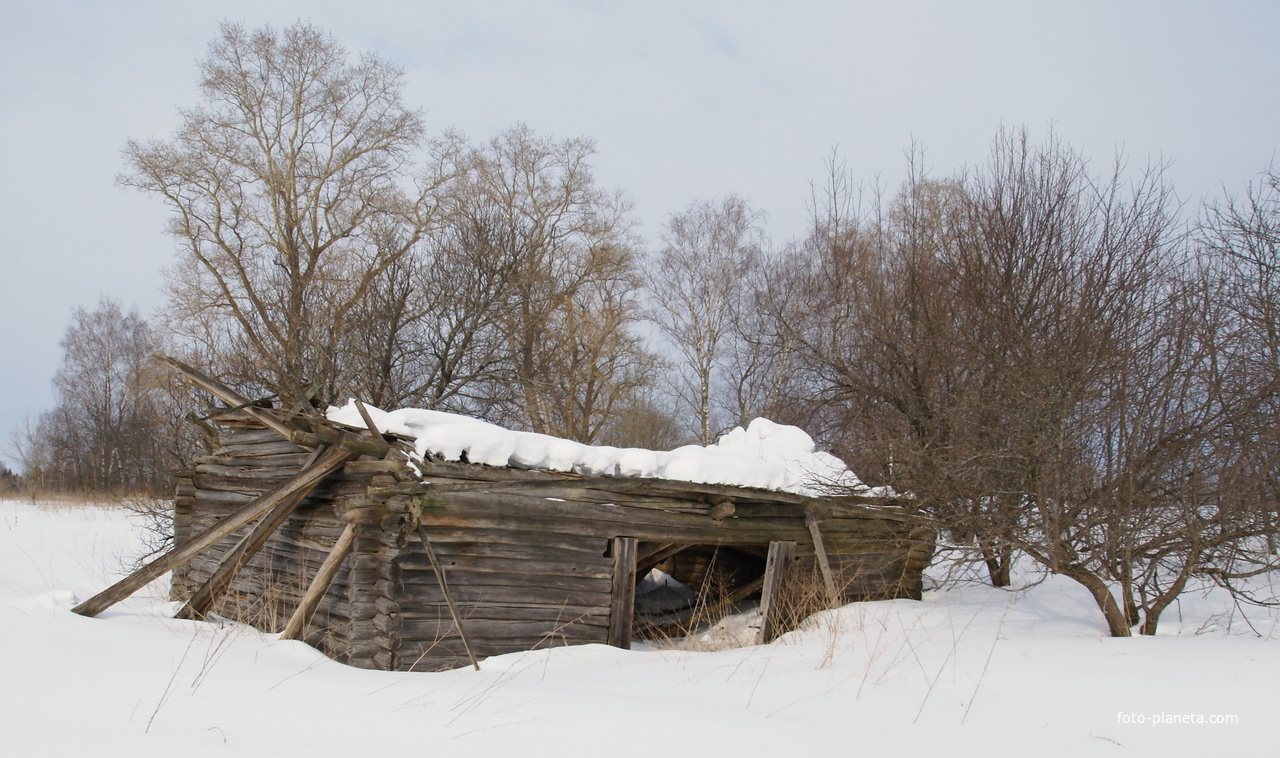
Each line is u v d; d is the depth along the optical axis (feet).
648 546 30.25
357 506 22.91
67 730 12.32
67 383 135.74
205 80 72.74
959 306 40.04
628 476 27.66
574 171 85.25
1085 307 32.53
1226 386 26.50
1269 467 24.66
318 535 26.13
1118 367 28.14
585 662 24.17
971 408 31.55
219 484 32.76
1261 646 22.57
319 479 25.04
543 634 25.91
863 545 35.35
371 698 16.40
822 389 48.16
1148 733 16.38
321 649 24.56
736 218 93.71
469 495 24.64
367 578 23.11
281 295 68.64
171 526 44.04
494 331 76.38
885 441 35.37
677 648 30.55
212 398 50.83
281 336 63.72
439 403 70.69
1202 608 32.14
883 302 44.24
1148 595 34.09
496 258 76.38
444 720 15.10
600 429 92.73
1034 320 35.12
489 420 74.38
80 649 17.43
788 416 54.13
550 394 79.56
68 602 25.13
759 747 14.52
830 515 33.50
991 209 41.42
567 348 84.28
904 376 41.45
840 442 43.68
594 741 14.29
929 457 32.73
